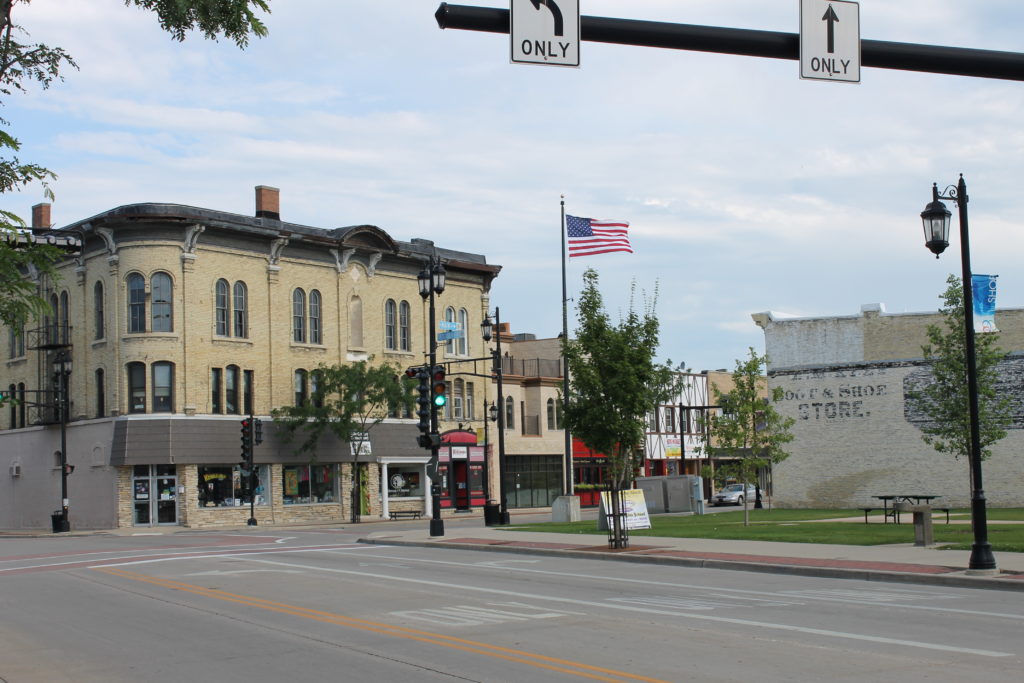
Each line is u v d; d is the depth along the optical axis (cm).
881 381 4453
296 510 5175
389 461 5603
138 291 4791
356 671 1048
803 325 4694
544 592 1714
